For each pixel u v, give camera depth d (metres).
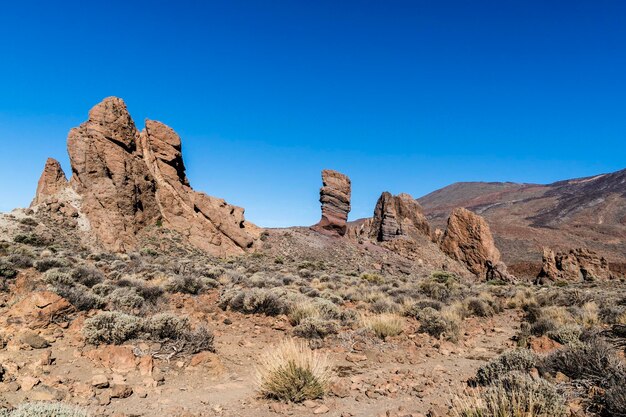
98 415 5.73
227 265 39.59
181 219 53.56
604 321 15.92
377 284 32.97
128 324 9.31
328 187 76.81
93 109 50.03
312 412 6.28
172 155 56.56
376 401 6.95
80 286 15.35
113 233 45.22
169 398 6.71
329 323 12.53
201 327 9.99
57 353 8.26
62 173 50.00
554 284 55.94
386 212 80.00
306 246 66.06
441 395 7.43
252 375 8.38
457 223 77.62
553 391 5.75
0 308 11.26
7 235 37.97
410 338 12.90
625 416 5.34
